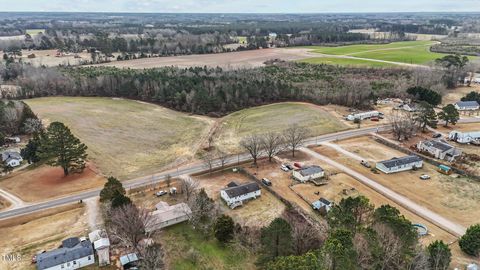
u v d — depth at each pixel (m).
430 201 66.81
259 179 76.31
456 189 70.94
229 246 55.06
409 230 47.00
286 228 48.78
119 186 67.00
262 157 88.12
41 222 62.09
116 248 55.03
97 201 68.69
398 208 64.50
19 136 101.69
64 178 77.94
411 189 71.25
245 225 60.06
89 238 56.34
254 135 92.81
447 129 104.12
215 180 77.50
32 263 51.81
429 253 46.09
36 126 101.31
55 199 69.50
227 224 56.03
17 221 62.19
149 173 81.31
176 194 71.69
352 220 49.53
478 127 105.19
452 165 80.44
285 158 87.19
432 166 81.69
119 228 56.72
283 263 39.84
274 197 69.75
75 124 109.19
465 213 62.81
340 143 95.81
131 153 92.06
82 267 51.69
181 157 89.81
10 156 84.62
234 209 65.69
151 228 57.47
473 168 78.56
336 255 39.44
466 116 116.31
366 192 70.38
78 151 78.12
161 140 100.88
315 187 72.75
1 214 64.31
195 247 55.44
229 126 111.75
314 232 53.41
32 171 81.44
